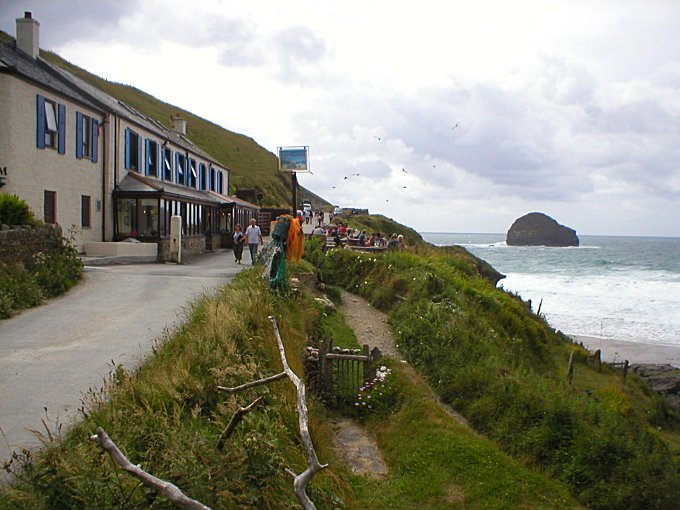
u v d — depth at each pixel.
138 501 3.93
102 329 9.82
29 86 18.55
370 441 9.64
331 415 10.33
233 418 4.93
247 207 40.59
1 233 12.27
